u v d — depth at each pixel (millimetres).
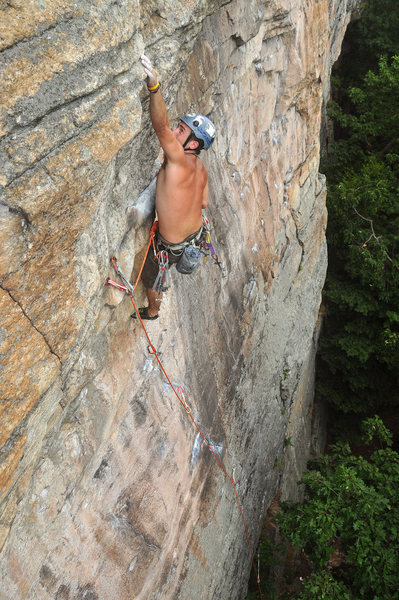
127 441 4863
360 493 8203
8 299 2672
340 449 10141
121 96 3125
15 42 2344
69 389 3699
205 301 6441
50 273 2918
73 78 2693
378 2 17734
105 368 4301
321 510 8070
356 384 15422
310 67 9312
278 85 8602
